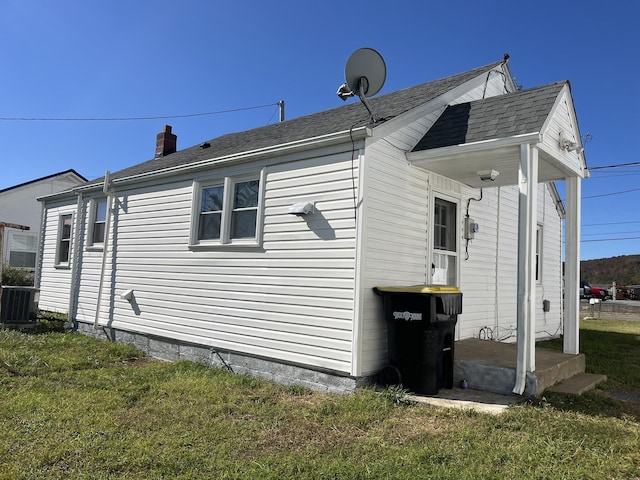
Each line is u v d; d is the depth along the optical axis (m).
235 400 5.24
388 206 5.82
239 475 3.34
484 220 8.31
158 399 5.23
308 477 3.33
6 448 3.70
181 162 8.80
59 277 11.60
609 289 37.81
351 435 4.18
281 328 6.18
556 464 3.46
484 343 7.05
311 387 5.76
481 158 5.88
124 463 3.53
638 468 3.44
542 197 11.10
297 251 6.09
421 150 6.04
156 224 8.52
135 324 8.63
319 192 5.91
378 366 5.60
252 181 6.95
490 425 4.29
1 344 7.73
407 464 3.50
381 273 5.67
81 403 4.95
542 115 5.35
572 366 6.33
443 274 7.06
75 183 20.88
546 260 11.21
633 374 6.97
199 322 7.38
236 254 6.92
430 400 5.05
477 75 7.75
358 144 5.57
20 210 19.09
